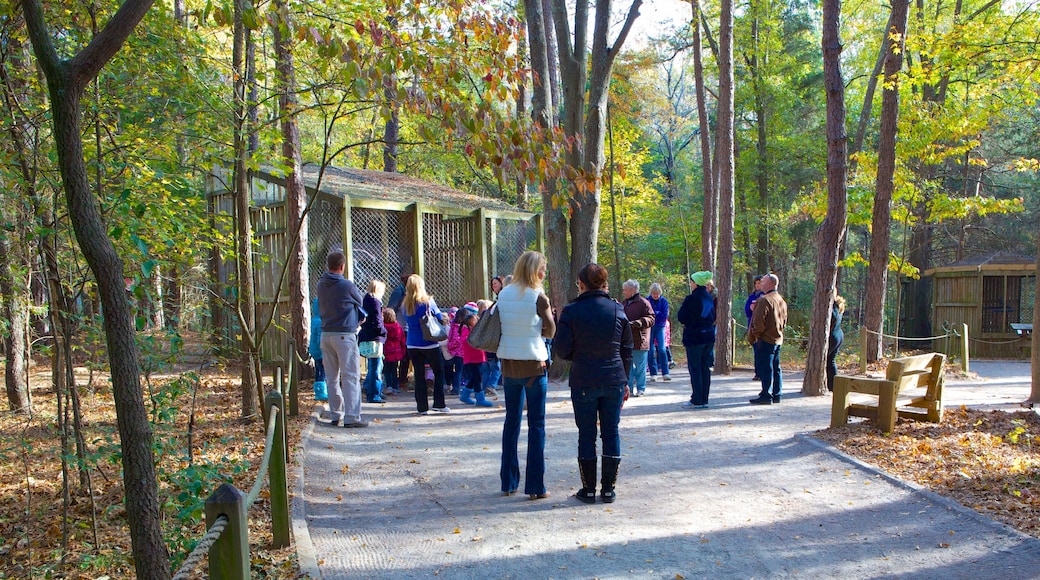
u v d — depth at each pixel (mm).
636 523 5801
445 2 6129
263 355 15352
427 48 5809
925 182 19156
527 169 5531
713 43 23672
